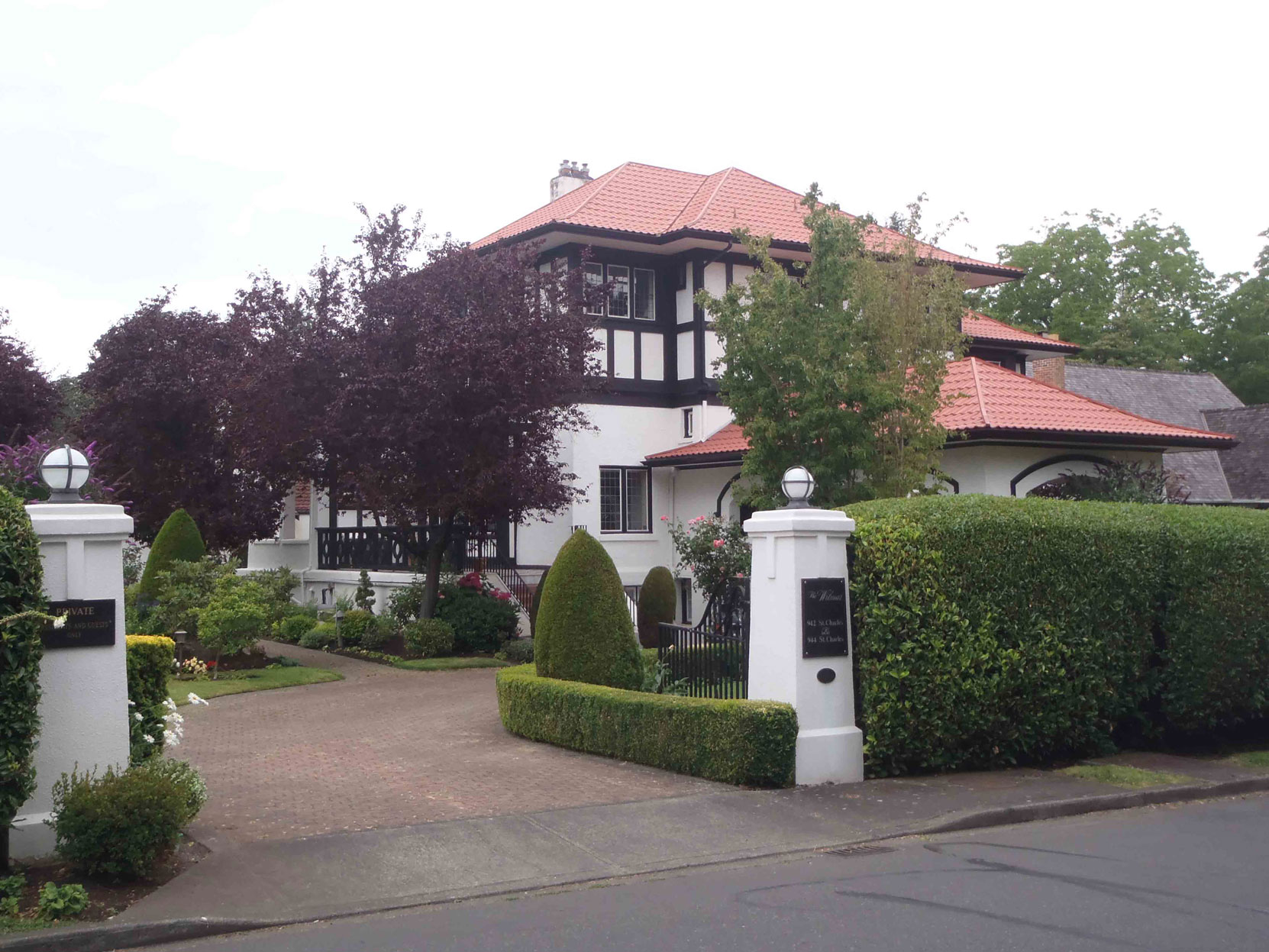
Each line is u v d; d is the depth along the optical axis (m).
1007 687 10.27
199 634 17.45
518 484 18.00
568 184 30.80
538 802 9.02
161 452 25.78
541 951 5.86
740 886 7.00
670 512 24.73
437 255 18.83
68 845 6.71
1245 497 27.78
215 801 9.10
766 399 14.86
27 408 26.19
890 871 7.32
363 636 20.36
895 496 14.98
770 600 9.97
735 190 26.47
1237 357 45.53
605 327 23.86
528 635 20.55
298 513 32.00
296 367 17.86
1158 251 47.38
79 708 7.12
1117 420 19.64
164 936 6.17
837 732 9.76
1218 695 11.59
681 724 10.05
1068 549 10.67
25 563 6.57
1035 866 7.44
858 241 15.46
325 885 6.98
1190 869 7.35
